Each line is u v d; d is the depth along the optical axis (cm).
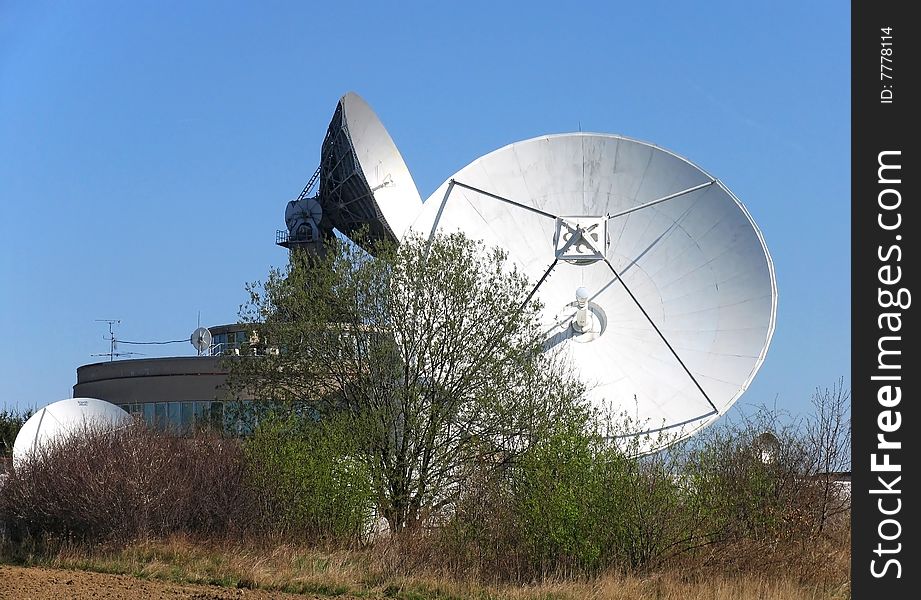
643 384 3850
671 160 3972
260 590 2612
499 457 3550
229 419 4166
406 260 3784
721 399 3741
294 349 3869
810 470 3038
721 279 3878
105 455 3556
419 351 3684
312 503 3247
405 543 2995
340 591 2605
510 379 3634
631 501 2775
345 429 3472
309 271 3962
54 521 3525
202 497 3444
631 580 2592
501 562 2859
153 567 2855
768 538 2814
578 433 2973
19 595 2362
